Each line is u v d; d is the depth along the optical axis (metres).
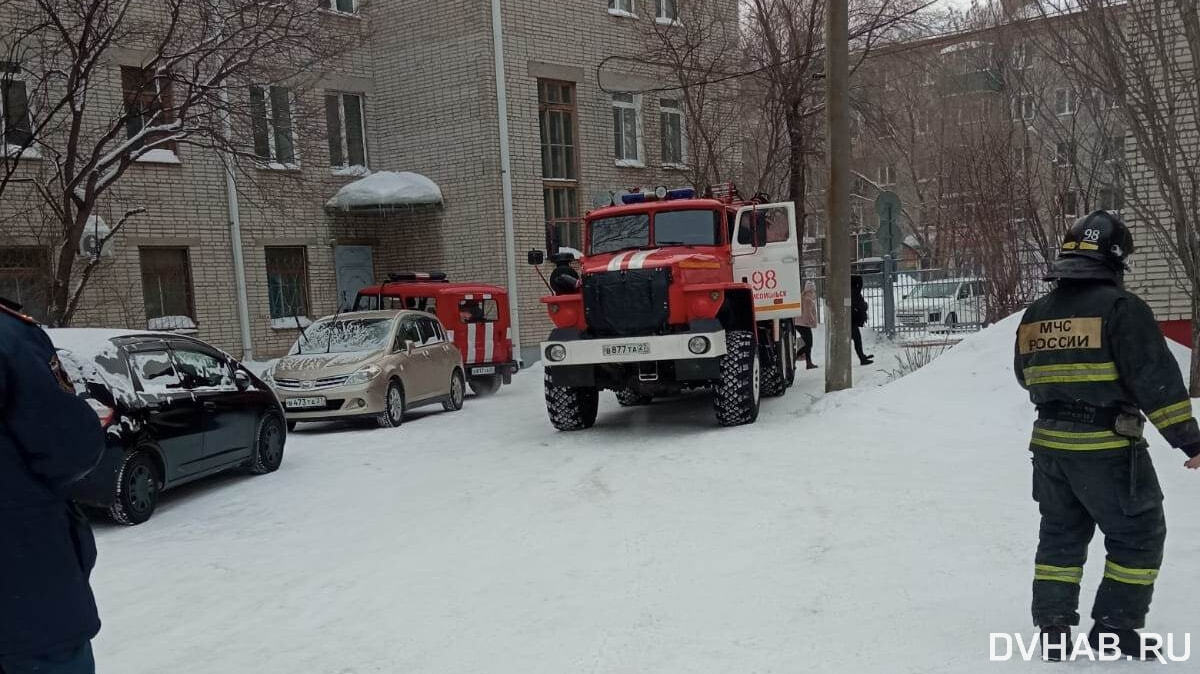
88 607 2.83
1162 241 9.64
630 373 10.86
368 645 4.56
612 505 7.16
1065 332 3.76
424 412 14.84
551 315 10.84
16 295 14.45
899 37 20.73
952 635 4.14
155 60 12.12
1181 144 8.73
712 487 7.51
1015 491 6.64
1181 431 3.54
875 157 40.91
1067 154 12.94
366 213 20.16
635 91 21.95
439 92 19.81
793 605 4.66
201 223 17.62
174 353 8.77
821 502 6.71
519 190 19.75
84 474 2.78
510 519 6.97
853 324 16.36
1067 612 3.83
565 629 4.56
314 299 19.44
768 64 18.72
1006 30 12.44
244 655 4.56
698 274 10.77
